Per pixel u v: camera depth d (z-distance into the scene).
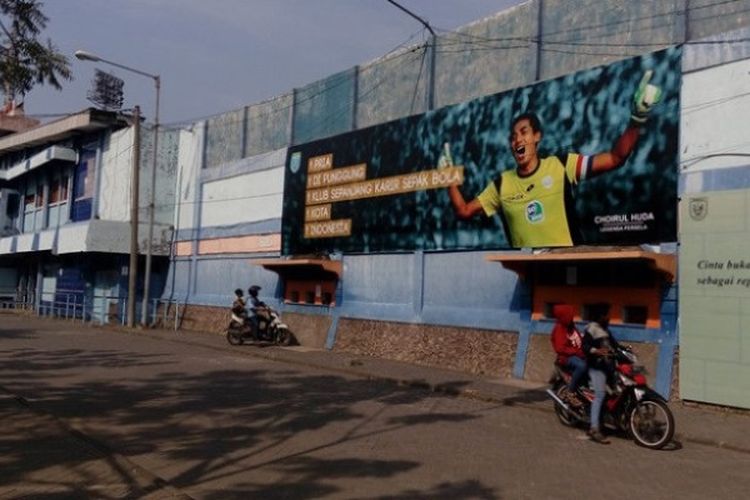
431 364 17.42
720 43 12.59
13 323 30.02
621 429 9.76
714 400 12.05
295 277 22.94
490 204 16.52
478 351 16.45
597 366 9.70
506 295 16.16
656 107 13.39
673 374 12.71
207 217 28.05
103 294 32.72
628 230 13.64
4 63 9.11
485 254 16.66
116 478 7.09
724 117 12.42
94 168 33.84
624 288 13.78
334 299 21.08
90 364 16.55
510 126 16.16
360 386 14.52
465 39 17.77
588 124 14.55
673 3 13.47
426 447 8.98
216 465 7.80
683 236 12.71
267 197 24.58
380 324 19.23
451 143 17.66
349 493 6.80
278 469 7.67
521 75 16.28
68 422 9.86
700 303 12.39
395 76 19.80
